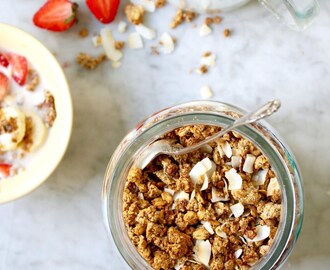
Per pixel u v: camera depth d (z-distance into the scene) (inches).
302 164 22.0
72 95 22.3
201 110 19.4
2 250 22.5
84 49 22.3
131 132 20.2
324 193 22.0
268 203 19.7
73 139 22.3
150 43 22.2
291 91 22.0
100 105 22.3
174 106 20.1
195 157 19.9
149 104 22.2
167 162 19.8
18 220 22.5
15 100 22.0
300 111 22.0
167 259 19.8
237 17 22.1
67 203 22.4
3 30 21.0
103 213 20.4
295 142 22.0
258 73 22.0
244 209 19.8
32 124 21.9
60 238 22.5
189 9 22.0
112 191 19.7
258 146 19.0
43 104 21.9
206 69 22.1
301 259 22.0
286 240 19.3
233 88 22.1
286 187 19.1
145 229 19.9
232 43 22.1
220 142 19.7
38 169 21.9
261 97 22.0
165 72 22.1
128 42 22.2
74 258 22.5
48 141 22.0
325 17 22.0
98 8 21.6
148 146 19.6
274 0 21.3
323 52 22.0
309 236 22.0
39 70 21.9
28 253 22.5
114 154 20.3
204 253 19.8
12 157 22.0
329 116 22.0
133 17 21.9
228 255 19.8
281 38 22.0
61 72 20.7
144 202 19.9
